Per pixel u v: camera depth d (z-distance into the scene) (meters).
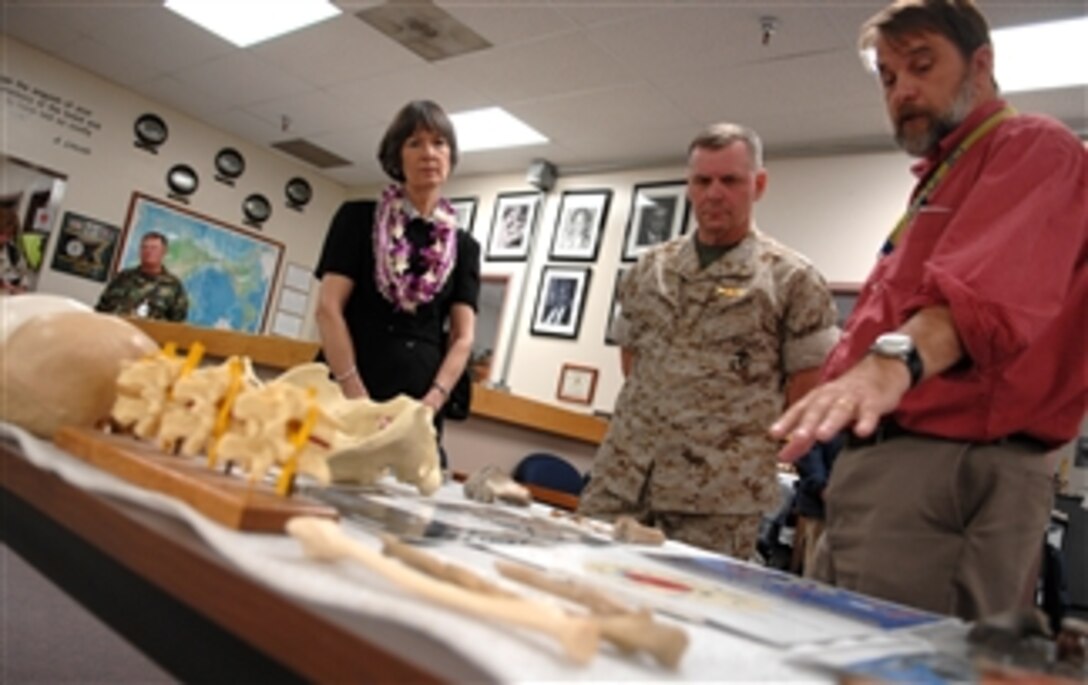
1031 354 0.84
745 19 2.89
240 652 0.32
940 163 1.01
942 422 0.87
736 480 1.42
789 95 3.35
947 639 0.46
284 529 0.42
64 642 1.40
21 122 4.55
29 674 1.23
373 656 0.27
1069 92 2.90
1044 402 0.85
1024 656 0.43
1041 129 0.83
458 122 4.45
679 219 4.23
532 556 0.52
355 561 0.35
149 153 5.07
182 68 4.47
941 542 0.86
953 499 0.85
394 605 0.29
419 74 3.90
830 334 1.44
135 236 5.02
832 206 3.69
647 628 0.31
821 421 0.60
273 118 4.97
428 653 0.28
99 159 4.86
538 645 0.30
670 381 1.50
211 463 0.54
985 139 0.94
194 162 5.28
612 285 4.39
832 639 0.42
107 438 0.58
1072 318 0.85
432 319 1.57
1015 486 0.84
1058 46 2.68
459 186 5.32
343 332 1.46
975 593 0.83
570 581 0.43
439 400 1.51
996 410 0.85
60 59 4.68
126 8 3.89
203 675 0.34
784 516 2.72
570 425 2.51
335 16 3.52
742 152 1.48
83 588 0.43
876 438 0.94
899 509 0.88
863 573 0.90
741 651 0.36
